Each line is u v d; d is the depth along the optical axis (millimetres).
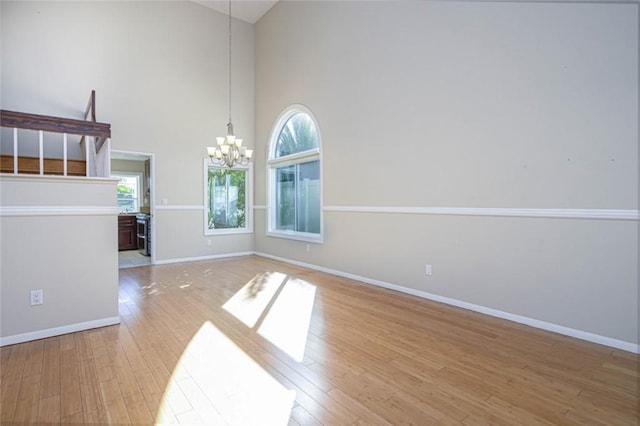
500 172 3217
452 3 3541
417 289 3984
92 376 2178
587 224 2729
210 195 6723
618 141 2566
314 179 5695
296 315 3346
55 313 2816
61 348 2586
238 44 6977
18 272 2668
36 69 4922
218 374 2217
